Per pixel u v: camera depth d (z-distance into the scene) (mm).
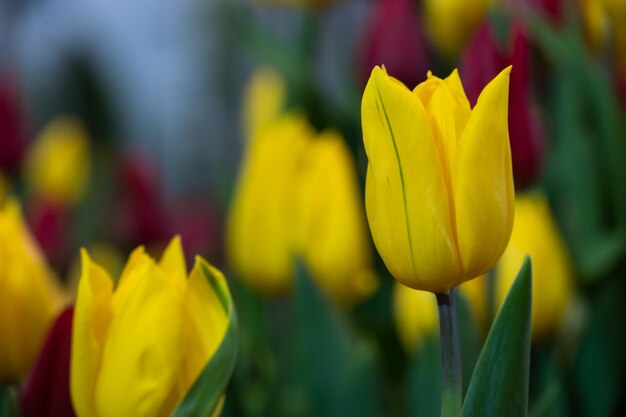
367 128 554
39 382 624
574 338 880
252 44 1098
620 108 852
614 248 848
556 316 812
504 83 543
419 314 816
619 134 845
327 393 798
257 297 1020
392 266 561
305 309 803
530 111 786
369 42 906
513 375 551
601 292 861
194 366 580
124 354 574
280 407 841
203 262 576
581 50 819
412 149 548
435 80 562
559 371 845
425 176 549
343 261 862
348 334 807
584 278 859
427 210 551
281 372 888
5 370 668
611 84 857
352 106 991
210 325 578
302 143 870
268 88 1293
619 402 860
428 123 550
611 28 831
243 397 821
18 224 683
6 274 663
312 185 856
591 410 854
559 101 895
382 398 863
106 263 1175
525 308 550
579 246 868
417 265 555
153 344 574
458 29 907
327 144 865
